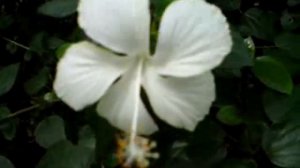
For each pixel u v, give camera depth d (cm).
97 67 28
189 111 29
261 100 33
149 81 29
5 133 38
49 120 34
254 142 32
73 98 28
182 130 31
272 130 31
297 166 30
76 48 28
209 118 32
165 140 31
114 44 28
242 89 33
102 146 31
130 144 27
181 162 31
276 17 37
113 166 31
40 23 41
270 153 31
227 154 33
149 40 29
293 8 37
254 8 37
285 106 32
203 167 31
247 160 31
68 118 35
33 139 40
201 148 31
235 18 37
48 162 31
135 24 28
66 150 31
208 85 28
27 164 41
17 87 41
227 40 28
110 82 28
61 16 35
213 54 28
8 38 43
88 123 32
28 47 41
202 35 28
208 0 36
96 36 28
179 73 28
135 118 28
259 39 36
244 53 31
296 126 31
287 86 32
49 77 38
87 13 28
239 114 33
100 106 29
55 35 39
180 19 28
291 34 35
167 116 29
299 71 34
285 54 34
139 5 28
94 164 31
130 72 29
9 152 41
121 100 29
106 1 28
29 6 42
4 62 43
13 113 39
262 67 32
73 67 28
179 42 28
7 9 43
